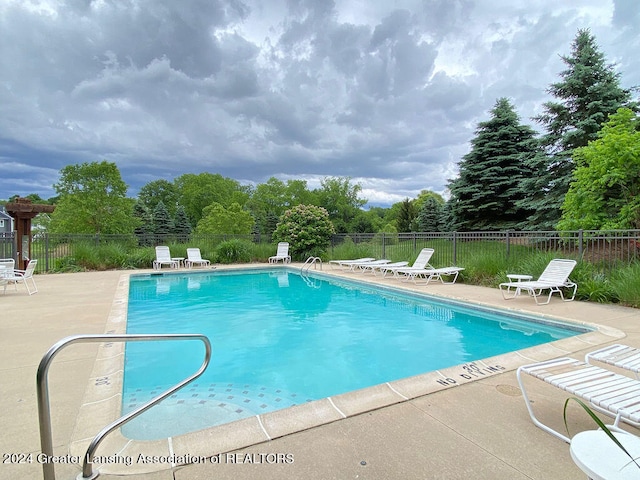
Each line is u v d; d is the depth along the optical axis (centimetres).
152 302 830
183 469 193
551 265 732
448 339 545
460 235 1078
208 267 1386
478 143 1798
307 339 547
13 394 289
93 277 1079
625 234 980
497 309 645
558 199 1384
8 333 468
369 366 437
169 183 5028
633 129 1041
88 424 239
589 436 158
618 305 639
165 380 391
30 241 1148
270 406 330
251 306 789
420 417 250
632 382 236
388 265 1123
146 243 1549
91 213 2886
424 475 188
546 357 374
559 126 1428
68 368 344
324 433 229
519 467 194
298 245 1617
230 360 455
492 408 264
